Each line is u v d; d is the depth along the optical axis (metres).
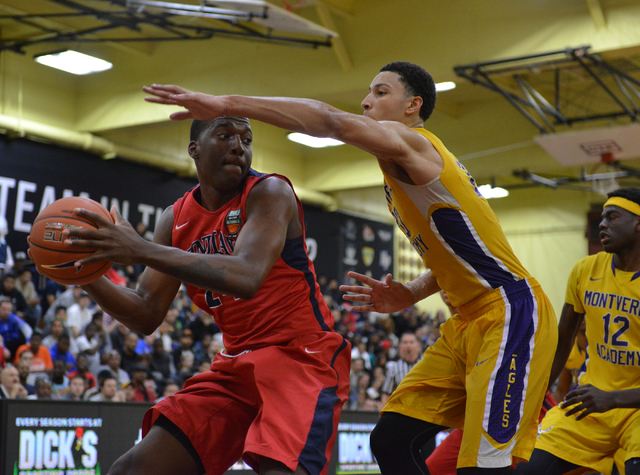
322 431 2.16
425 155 2.38
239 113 1.90
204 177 2.35
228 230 2.29
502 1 9.42
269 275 2.32
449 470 3.38
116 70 11.59
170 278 2.49
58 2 9.06
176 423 2.28
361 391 9.51
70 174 11.57
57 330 8.01
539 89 12.19
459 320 2.71
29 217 10.98
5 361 7.54
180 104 1.82
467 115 13.59
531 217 18.64
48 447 4.29
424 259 2.62
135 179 12.52
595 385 3.23
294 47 10.41
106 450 4.62
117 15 9.41
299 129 2.02
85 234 1.77
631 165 14.90
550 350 2.52
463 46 9.54
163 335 9.41
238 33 9.45
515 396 2.42
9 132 10.78
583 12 8.93
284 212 2.19
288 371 2.24
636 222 3.09
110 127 11.51
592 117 10.73
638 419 2.97
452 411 2.73
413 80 2.59
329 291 14.94
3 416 4.09
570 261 18.00
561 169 15.93
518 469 3.11
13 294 8.83
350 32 10.13
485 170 13.40
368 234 16.84
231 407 2.35
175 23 9.37
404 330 13.88
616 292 3.15
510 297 2.50
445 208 2.44
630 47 8.60
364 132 2.15
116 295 2.38
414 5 9.86
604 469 3.14
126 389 7.18
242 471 5.13
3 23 10.66
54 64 10.62
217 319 2.46
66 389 7.17
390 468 2.77
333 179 15.37
